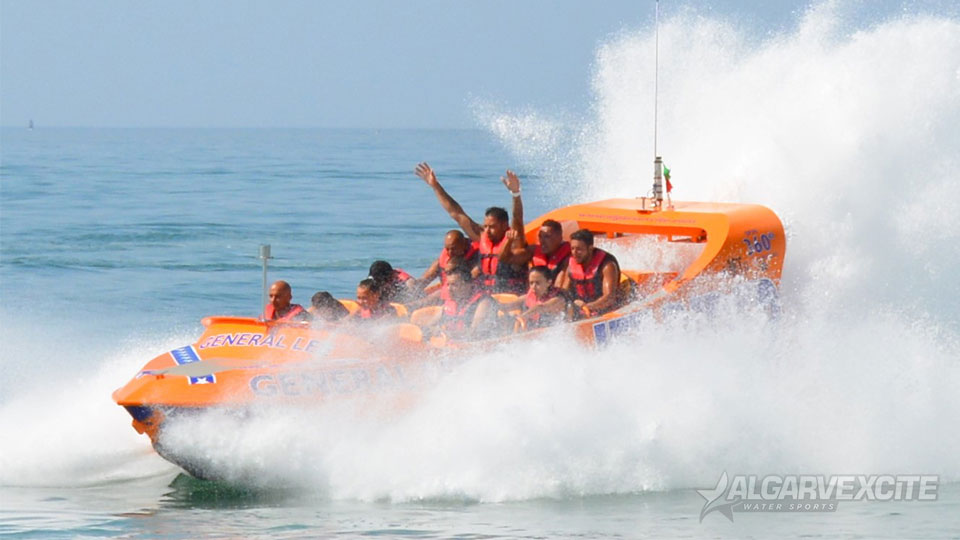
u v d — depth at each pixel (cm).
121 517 2855
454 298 3575
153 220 10494
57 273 7294
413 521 2809
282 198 13162
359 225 10025
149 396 3031
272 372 3114
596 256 3647
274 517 2848
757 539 2680
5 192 14038
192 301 6322
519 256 3762
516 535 2686
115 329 5512
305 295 6438
